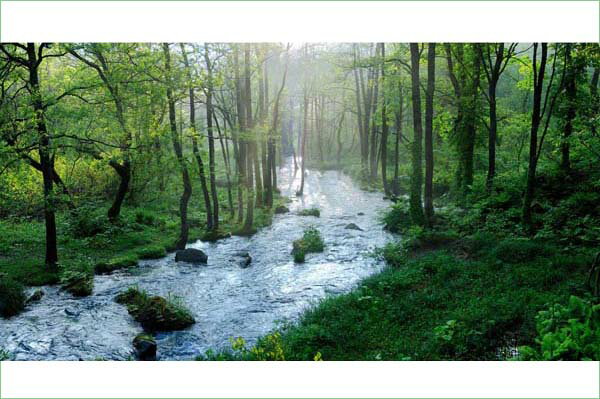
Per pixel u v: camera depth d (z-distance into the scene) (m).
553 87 18.30
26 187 21.89
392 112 33.62
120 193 22.61
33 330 11.62
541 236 14.36
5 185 19.75
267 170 32.06
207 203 23.94
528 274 11.88
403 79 26.70
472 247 15.28
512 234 15.41
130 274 16.80
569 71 16.45
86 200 23.27
